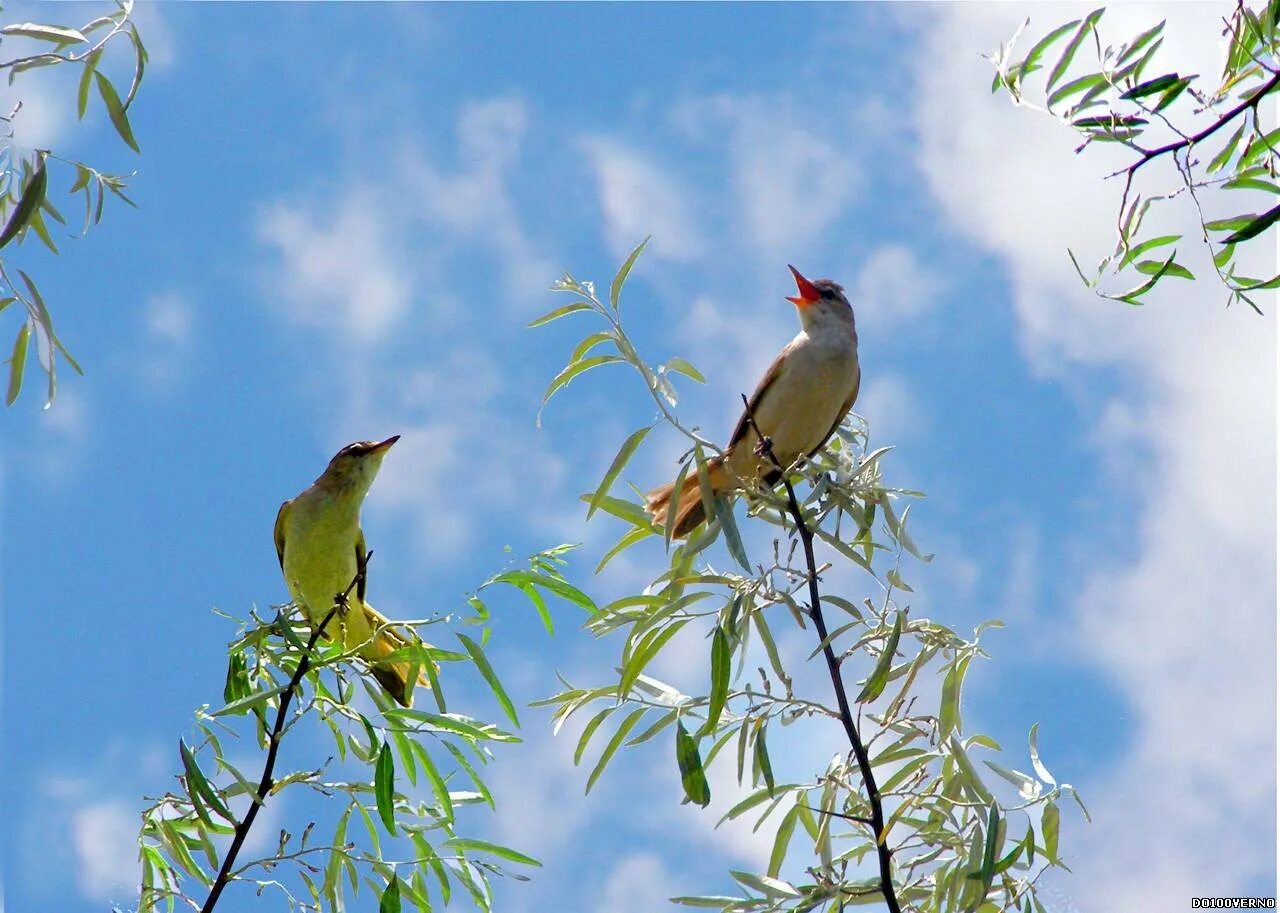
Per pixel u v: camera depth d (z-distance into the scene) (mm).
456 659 9766
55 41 7938
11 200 8023
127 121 8109
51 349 8148
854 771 9266
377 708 9414
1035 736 9062
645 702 9297
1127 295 8961
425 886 9641
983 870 8172
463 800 9922
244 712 8922
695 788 8773
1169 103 8312
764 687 8922
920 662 9000
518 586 9609
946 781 9023
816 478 10125
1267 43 8266
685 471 9211
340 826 9625
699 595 9188
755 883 8578
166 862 9656
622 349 8992
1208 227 8930
